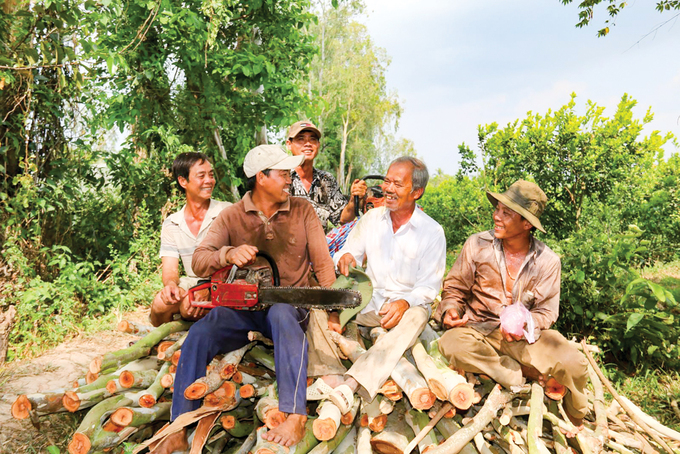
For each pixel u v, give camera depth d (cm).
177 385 257
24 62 504
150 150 803
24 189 534
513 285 284
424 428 252
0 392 382
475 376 292
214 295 269
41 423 336
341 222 420
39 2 477
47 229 614
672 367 432
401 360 269
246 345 286
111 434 264
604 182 711
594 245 488
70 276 569
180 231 350
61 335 518
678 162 925
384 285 315
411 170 297
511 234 278
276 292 268
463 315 304
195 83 809
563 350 263
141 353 296
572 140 727
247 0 832
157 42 773
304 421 245
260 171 279
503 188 824
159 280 677
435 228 310
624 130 707
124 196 747
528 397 283
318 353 271
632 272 454
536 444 244
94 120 713
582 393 268
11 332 475
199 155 349
